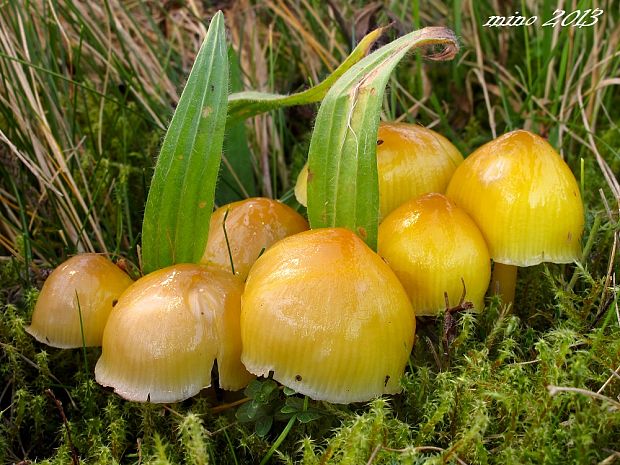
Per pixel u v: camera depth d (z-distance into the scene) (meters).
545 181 0.11
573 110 0.19
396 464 0.09
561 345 0.10
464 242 0.11
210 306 0.10
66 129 0.17
